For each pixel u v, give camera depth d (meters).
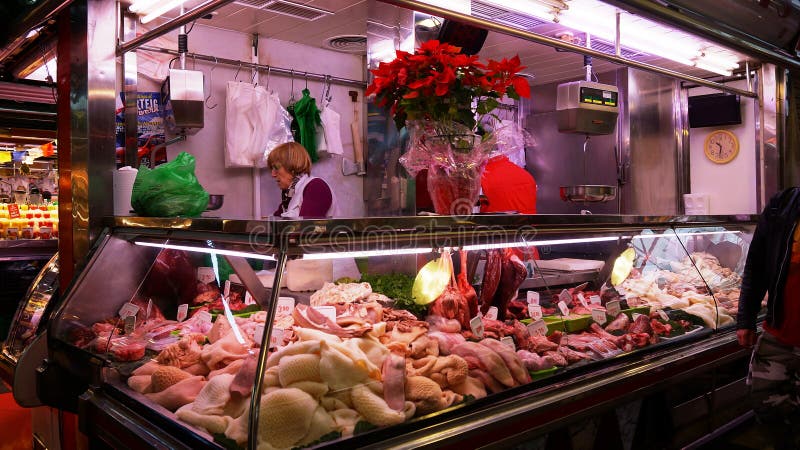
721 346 3.13
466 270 2.49
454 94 2.52
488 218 2.38
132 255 2.66
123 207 3.07
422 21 3.93
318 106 5.97
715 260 3.74
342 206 6.21
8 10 3.29
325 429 1.78
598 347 2.66
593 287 3.07
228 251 2.08
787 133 5.54
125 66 4.43
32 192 8.14
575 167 6.88
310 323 1.97
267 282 1.94
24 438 3.81
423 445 1.88
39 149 7.80
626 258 3.19
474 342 2.28
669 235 3.40
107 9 3.09
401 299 2.29
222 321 2.10
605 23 3.99
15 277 6.39
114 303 2.57
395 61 2.54
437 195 2.61
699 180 6.70
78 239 3.06
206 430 1.82
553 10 3.71
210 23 5.11
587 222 2.81
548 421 2.25
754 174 6.24
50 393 2.63
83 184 3.03
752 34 4.12
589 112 5.53
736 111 6.22
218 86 5.32
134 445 2.03
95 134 3.04
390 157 4.47
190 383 2.01
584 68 6.39
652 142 6.54
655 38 4.42
